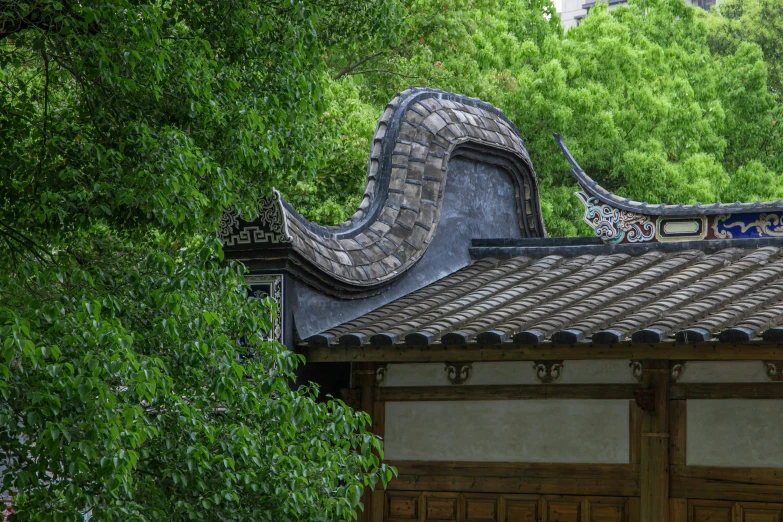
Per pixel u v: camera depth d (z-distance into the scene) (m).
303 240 12.34
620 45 31.19
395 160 14.40
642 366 11.44
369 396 12.73
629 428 11.51
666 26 36.28
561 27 35.16
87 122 9.51
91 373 7.12
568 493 11.72
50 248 9.96
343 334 12.06
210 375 8.61
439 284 14.12
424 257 14.21
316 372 12.48
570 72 30.95
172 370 8.43
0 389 6.61
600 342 10.62
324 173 21.77
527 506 11.91
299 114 10.84
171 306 8.16
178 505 7.91
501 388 12.16
